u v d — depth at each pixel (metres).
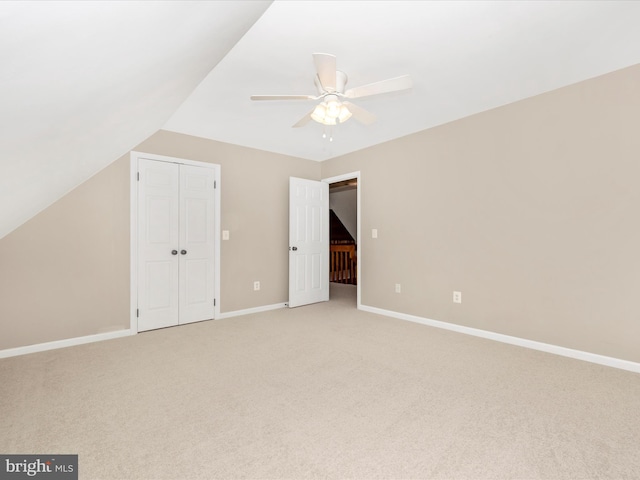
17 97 0.80
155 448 1.50
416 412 1.80
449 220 3.50
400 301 3.98
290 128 3.65
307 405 1.88
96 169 2.75
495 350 2.82
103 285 3.18
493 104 3.06
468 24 1.92
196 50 1.51
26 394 2.02
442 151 3.56
